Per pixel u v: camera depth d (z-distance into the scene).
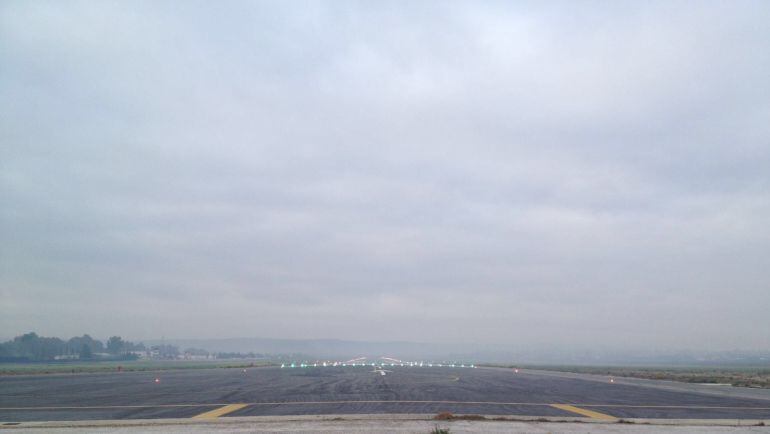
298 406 29.44
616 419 24.34
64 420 24.14
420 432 19.41
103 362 184.88
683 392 42.81
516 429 20.44
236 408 28.77
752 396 39.12
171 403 31.86
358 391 40.38
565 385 51.03
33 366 134.38
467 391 40.69
